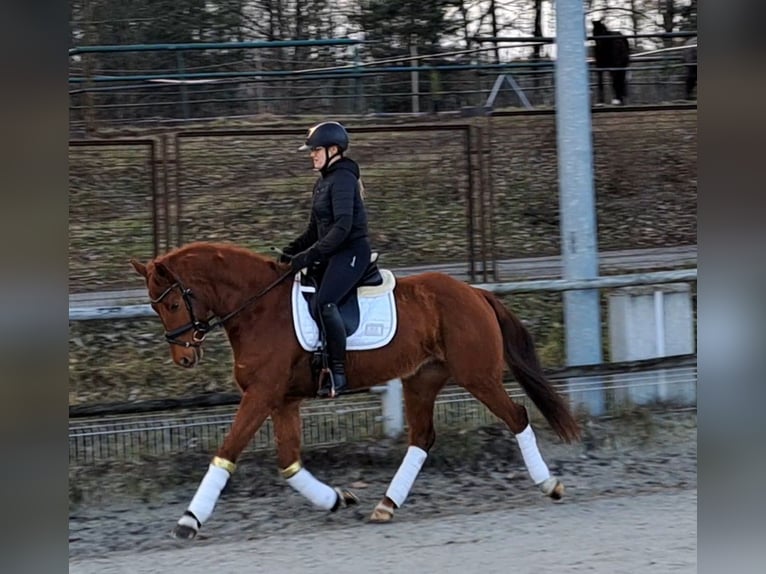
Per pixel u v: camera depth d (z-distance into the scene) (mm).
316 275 7262
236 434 6914
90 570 6262
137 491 7867
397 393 8914
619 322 9883
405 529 7008
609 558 6148
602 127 15586
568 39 9625
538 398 7645
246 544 6773
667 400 9602
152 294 7027
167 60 18000
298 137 14273
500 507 7512
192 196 13141
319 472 8422
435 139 14336
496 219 13852
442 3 21094
